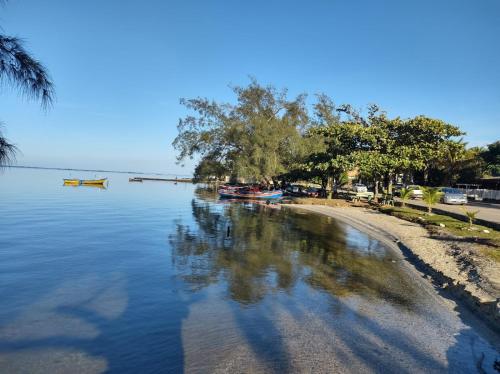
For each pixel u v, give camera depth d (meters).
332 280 12.34
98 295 10.53
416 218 26.66
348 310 9.62
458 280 11.62
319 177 48.62
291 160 53.50
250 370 6.57
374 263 14.92
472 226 22.22
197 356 7.07
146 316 9.01
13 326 8.34
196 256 15.55
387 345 7.64
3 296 10.36
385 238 20.94
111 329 8.24
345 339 7.89
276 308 9.66
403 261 15.38
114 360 6.91
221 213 33.00
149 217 29.36
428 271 13.62
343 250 17.45
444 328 8.57
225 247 17.55
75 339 7.74
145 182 124.19
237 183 64.69
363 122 51.56
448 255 15.16
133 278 12.23
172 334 8.01
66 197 48.25
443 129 37.19
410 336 8.10
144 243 18.44
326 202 41.72
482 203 43.03
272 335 8.01
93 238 19.67
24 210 32.19
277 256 15.78
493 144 67.50
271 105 56.59
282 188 61.69
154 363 6.81
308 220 28.70
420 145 38.50
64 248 17.02
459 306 10.07
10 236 19.83
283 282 11.98
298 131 55.56
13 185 73.81
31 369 6.55
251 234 21.50
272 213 33.44
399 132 40.09
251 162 51.72
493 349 7.58
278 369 6.62
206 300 10.17
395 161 35.91
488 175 63.56
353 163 37.62
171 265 14.00
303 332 8.20
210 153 57.25
